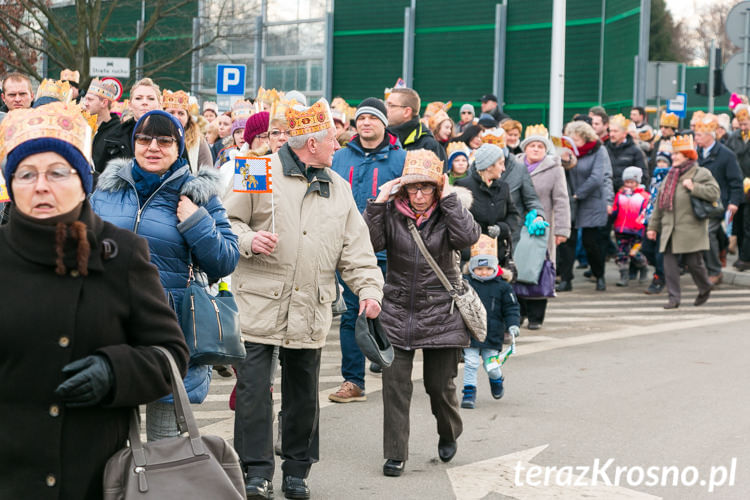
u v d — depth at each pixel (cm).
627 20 2852
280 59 3475
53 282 328
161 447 335
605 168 1631
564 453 732
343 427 809
